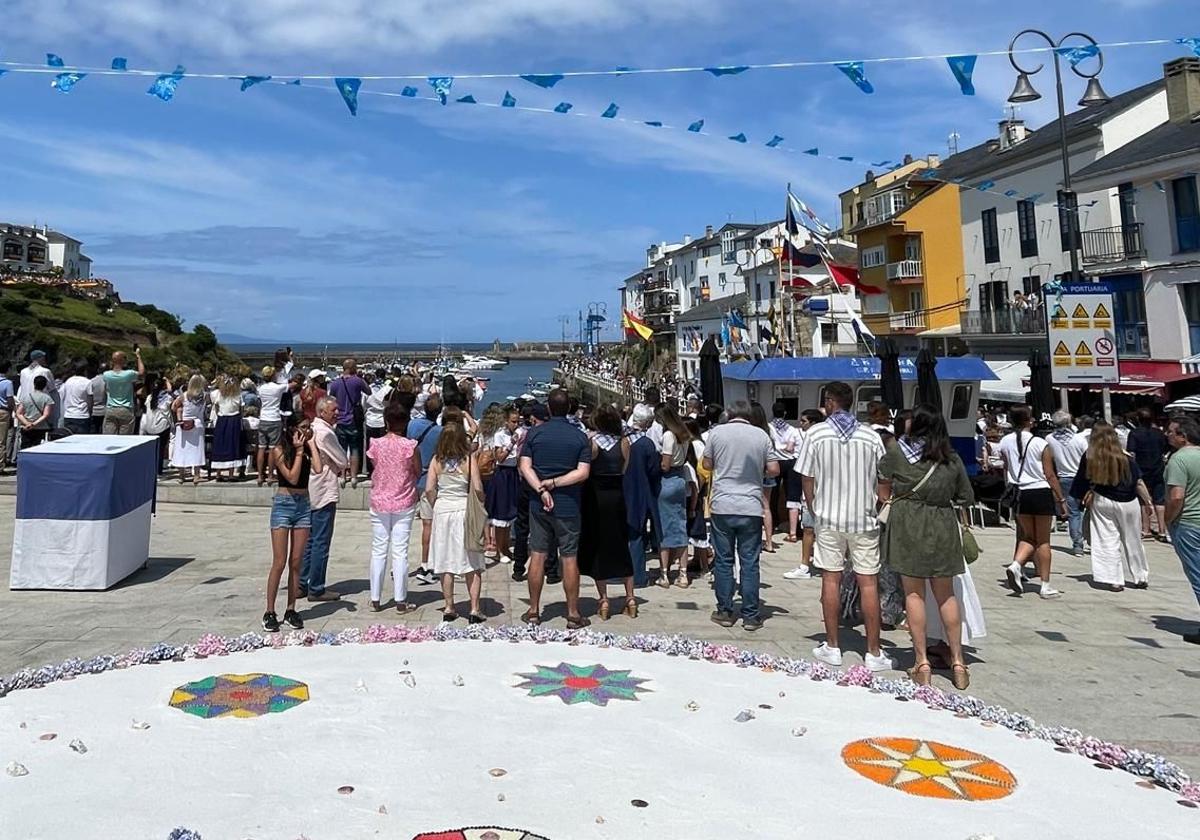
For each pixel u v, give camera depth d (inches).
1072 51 313.4
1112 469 356.2
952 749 177.6
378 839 131.1
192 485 543.8
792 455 470.9
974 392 650.2
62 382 558.6
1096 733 195.8
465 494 282.0
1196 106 1104.8
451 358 7032.5
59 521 313.6
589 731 182.4
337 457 302.0
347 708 193.6
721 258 3201.3
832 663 241.8
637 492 330.6
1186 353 1002.7
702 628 281.3
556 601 319.9
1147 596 349.1
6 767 156.0
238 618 279.6
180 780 152.6
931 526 223.0
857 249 1758.1
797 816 144.2
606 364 3708.2
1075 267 603.8
